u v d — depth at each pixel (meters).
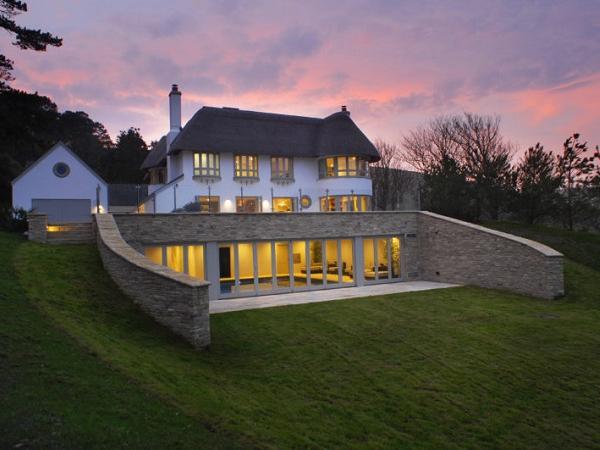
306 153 30.81
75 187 25.39
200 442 6.26
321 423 8.36
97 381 7.33
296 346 12.30
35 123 27.81
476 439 8.63
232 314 15.12
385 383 10.51
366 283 23.08
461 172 36.88
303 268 21.41
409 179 52.81
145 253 17.84
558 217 35.25
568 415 9.77
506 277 20.28
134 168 56.44
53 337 8.70
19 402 6.19
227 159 28.61
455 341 13.33
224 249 19.44
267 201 29.64
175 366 9.41
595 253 26.73
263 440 6.93
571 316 16.25
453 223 22.73
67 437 5.61
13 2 25.23
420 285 22.25
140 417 6.53
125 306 12.26
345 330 13.77
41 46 25.30
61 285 12.30
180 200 25.56
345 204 30.80
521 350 12.88
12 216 19.55
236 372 10.24
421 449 8.04
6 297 10.26
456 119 47.50
